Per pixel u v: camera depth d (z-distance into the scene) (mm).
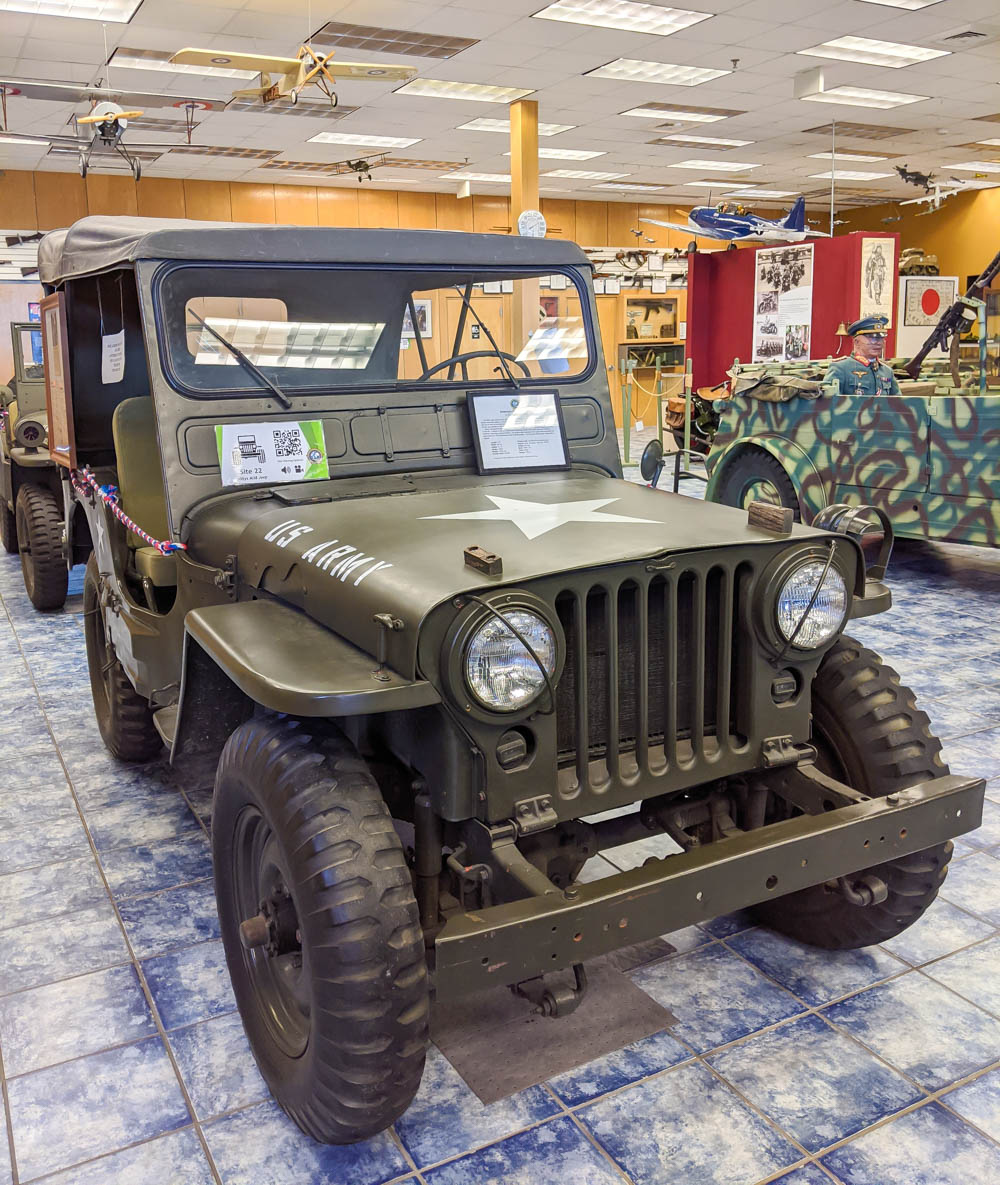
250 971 2143
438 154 15891
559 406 2824
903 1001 2389
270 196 18047
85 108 11930
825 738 2369
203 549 2453
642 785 2000
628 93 12570
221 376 2508
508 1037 2273
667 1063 2186
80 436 3686
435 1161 1936
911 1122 2008
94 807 3496
